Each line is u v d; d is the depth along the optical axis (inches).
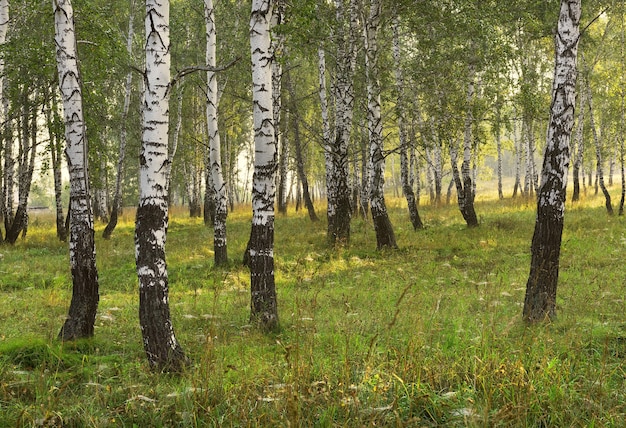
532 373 172.6
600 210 839.7
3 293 409.1
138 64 835.4
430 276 434.6
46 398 166.2
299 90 1127.6
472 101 630.5
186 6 820.0
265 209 287.7
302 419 150.3
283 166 1180.5
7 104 668.7
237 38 770.8
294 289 396.2
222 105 1115.3
